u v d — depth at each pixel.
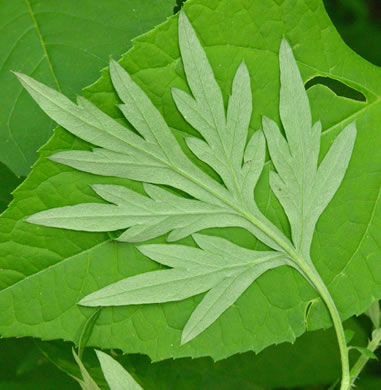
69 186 0.37
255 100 0.38
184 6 0.37
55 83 0.38
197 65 0.37
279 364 0.44
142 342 0.38
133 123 0.37
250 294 0.38
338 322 0.39
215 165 0.38
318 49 0.38
